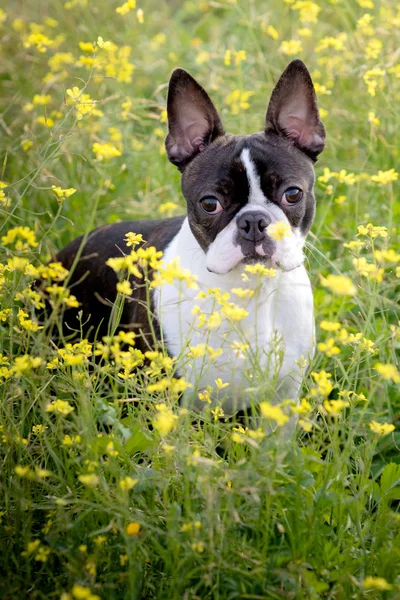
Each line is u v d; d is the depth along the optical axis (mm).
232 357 5016
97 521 4109
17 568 4008
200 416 4352
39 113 7844
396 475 4477
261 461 3895
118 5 9883
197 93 5367
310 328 5230
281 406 3875
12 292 4824
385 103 7562
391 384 5379
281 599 3758
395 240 6637
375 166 7207
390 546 3979
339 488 4168
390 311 6012
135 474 4254
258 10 9492
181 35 10000
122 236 6004
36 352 4957
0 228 5320
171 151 5500
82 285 6043
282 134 5289
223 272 4906
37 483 4398
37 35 7102
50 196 7480
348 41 8352
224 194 5000
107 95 8398
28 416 4828
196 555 3656
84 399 4125
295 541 3857
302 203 5094
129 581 3721
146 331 5371
